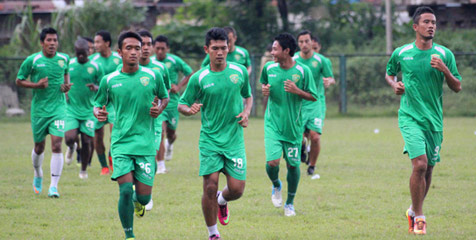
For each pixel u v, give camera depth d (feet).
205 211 72.02
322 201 97.40
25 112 266.36
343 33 374.02
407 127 76.54
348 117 276.62
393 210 90.43
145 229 79.87
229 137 72.90
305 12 374.63
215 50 71.97
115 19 307.17
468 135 192.85
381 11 374.43
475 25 347.97
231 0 372.58
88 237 75.36
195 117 282.77
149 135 72.38
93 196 102.89
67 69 105.91
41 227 80.84
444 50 76.79
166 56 134.00
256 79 283.38
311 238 74.13
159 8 397.19
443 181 114.32
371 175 122.52
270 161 85.71
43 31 102.83
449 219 83.97
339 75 278.87
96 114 73.97
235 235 76.13
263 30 372.17
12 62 264.31
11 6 342.85
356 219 84.94
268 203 97.09
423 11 76.07
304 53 124.16
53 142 102.83
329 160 144.46
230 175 73.61
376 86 282.97
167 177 123.24
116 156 70.49
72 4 316.40
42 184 115.44
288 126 85.81
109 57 128.67
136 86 71.41
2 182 116.98
